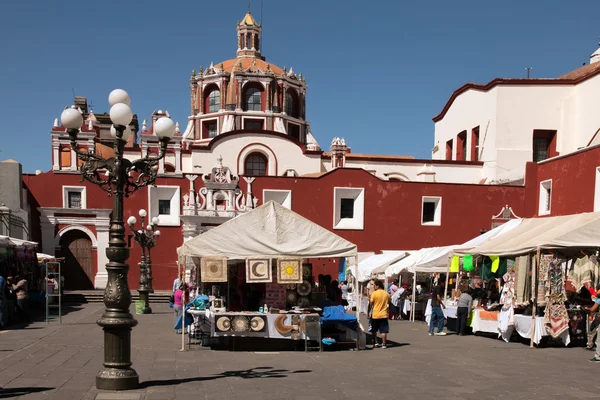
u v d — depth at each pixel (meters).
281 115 50.59
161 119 9.84
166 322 20.86
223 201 34.97
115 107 9.19
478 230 36.41
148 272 26.66
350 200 36.12
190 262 23.69
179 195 35.16
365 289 28.88
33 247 25.53
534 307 14.96
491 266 18.77
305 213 35.41
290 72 53.06
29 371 10.37
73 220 34.28
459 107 45.91
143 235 25.56
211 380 9.92
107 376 8.95
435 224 36.19
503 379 10.17
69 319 20.91
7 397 8.27
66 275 34.25
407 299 23.95
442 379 10.16
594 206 23.17
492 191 36.69
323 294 16.27
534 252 15.72
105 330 9.05
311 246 14.52
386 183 36.03
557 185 26.33
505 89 40.03
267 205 14.92
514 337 16.80
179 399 8.41
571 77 43.06
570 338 15.02
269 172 43.47
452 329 19.06
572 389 9.28
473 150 43.59
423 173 38.88
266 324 13.77
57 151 40.69
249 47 57.44
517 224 20.28
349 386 9.49
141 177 9.91
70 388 8.96
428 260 22.45
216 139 42.62
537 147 40.53
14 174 30.06
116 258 9.18
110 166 9.33
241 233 14.41
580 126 38.81
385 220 35.84
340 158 43.78
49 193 34.41
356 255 14.80
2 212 25.34
